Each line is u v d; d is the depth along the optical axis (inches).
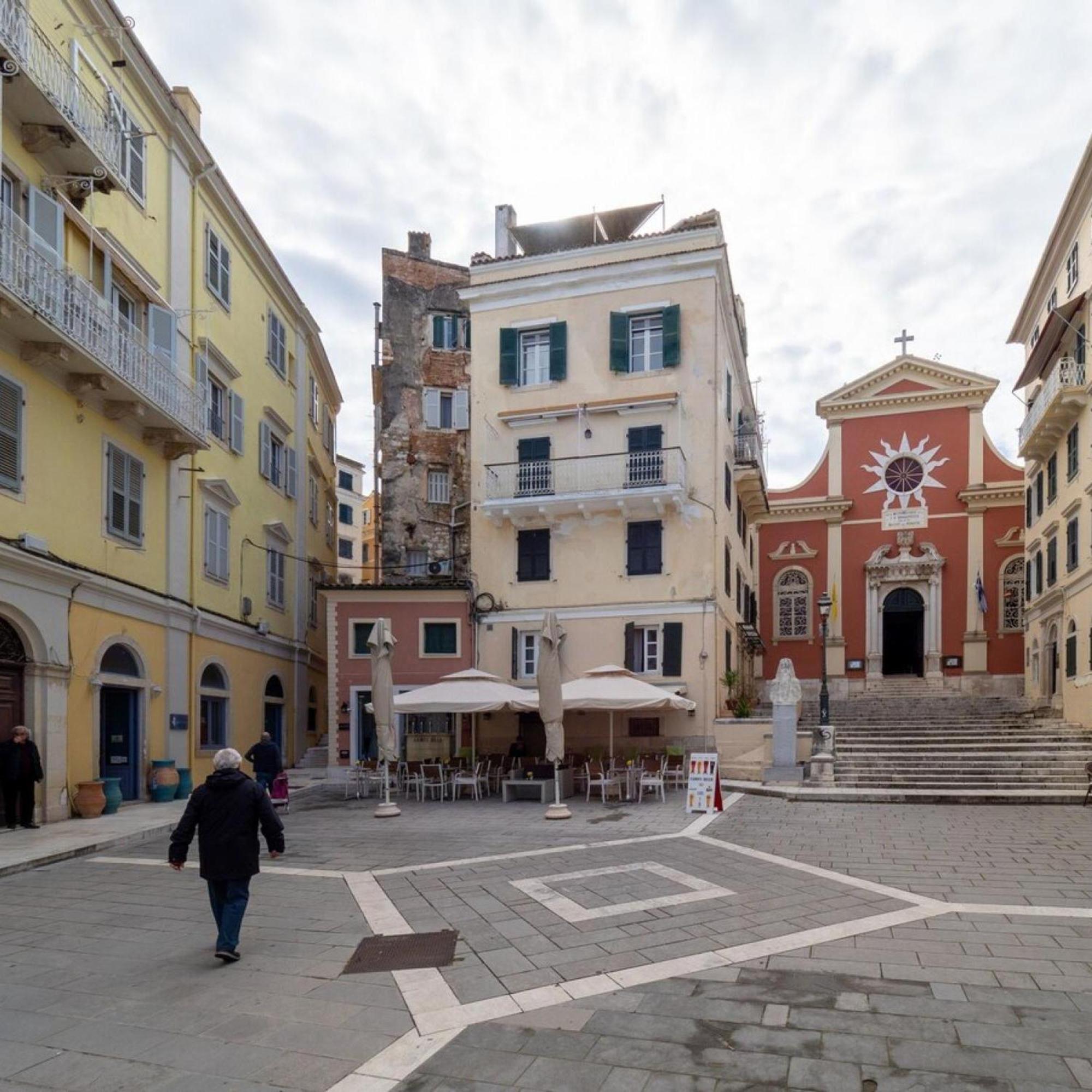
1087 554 797.2
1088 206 823.7
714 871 369.7
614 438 873.5
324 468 1222.9
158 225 701.9
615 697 658.2
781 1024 196.1
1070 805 578.9
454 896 330.0
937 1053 179.8
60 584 543.2
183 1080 174.9
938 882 346.6
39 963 253.9
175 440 681.0
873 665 1189.7
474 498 914.7
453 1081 171.9
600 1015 203.6
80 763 558.6
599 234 1001.5
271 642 922.1
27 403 519.2
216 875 249.6
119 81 639.8
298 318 1072.8
